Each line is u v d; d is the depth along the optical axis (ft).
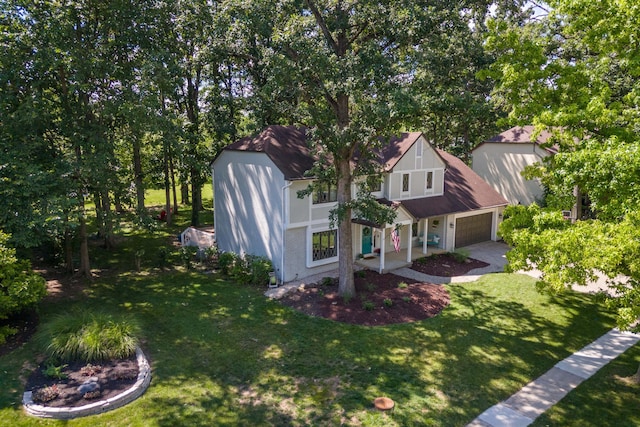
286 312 51.65
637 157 30.53
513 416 32.81
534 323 49.96
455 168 92.53
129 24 58.65
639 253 29.35
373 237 75.00
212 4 60.90
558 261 32.14
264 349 42.65
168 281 62.49
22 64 51.67
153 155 97.96
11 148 49.62
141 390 34.68
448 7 46.50
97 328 39.65
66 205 49.80
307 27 48.57
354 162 68.54
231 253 67.72
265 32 45.88
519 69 41.68
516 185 93.50
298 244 63.16
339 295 56.13
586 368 40.09
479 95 99.60
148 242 86.22
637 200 31.01
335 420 31.89
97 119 61.05
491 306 54.85
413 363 40.52
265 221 64.54
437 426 31.48
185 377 37.27
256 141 65.16
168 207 101.71
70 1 56.03
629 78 51.75
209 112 84.23
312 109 48.39
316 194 63.82
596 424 31.99
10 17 52.54
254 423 31.42
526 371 39.47
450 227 80.94
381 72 44.98
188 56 66.59
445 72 53.78
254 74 61.00
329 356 41.55
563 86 42.24
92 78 58.18
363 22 49.55
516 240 38.01
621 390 36.45
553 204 40.32
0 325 44.86
